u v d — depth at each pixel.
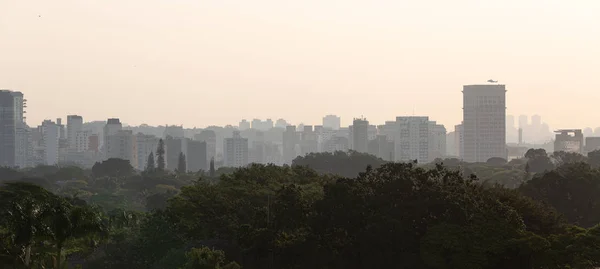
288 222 71.69
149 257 79.31
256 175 96.38
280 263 70.19
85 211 58.78
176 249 77.19
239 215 82.12
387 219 66.88
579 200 108.88
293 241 68.69
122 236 88.62
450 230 65.50
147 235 80.62
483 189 79.94
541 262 64.69
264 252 68.62
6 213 55.19
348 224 68.88
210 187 89.19
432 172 74.81
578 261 63.28
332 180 94.25
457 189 71.69
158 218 81.94
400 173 73.56
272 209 75.12
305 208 72.12
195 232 80.00
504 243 64.50
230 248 77.38
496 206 70.62
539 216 77.94
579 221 108.94
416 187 71.75
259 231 68.75
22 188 61.28
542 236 69.69
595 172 115.50
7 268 57.00
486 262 63.47
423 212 68.31
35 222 55.16
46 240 58.94
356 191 71.12
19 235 54.53
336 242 68.12
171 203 86.31
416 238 67.44
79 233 57.88
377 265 66.06
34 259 61.53
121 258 84.00
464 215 68.19
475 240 64.81
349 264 67.69
